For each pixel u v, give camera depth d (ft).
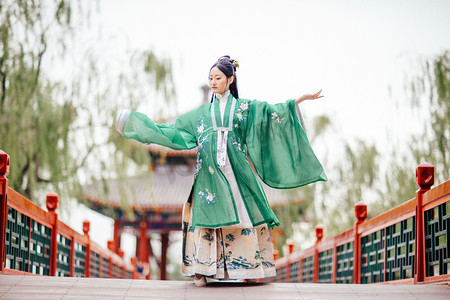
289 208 60.49
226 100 17.79
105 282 16.69
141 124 17.12
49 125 45.19
